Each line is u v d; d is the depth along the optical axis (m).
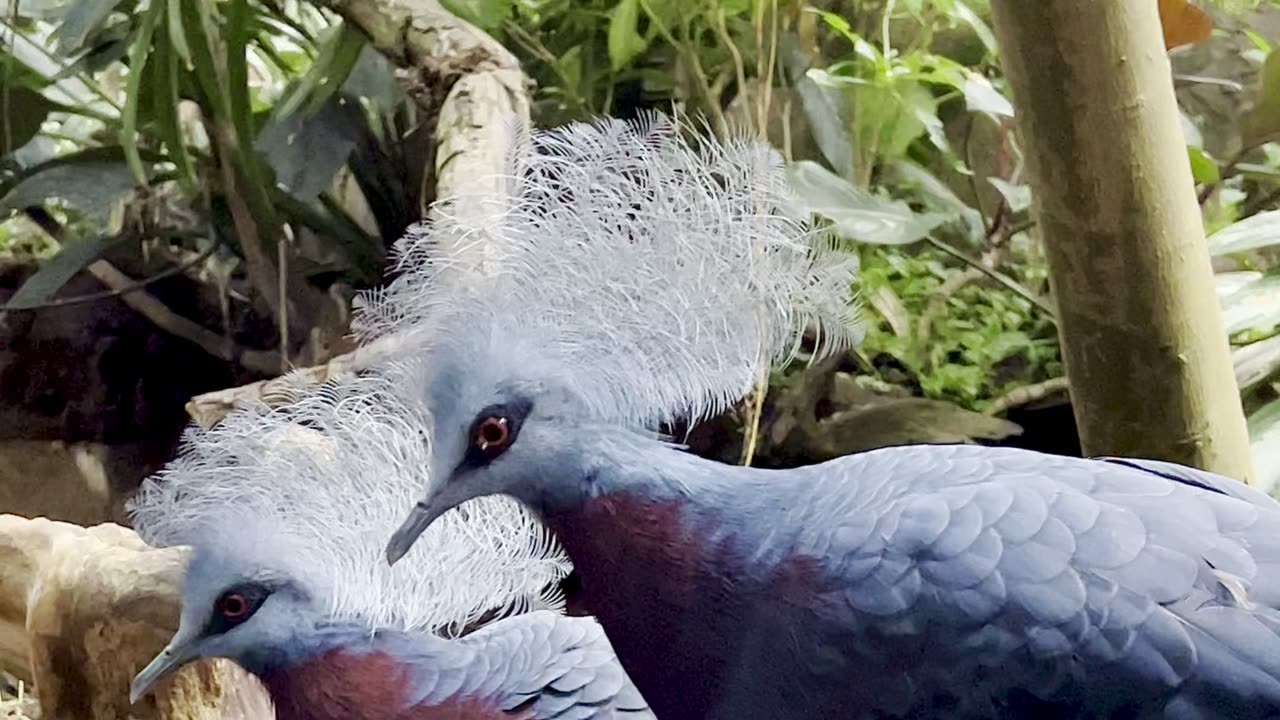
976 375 1.91
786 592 1.05
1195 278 1.22
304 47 2.20
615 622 1.07
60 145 2.71
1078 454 1.91
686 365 1.07
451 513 1.14
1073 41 1.17
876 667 1.04
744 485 1.07
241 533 1.13
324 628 1.14
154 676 1.13
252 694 1.28
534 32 2.04
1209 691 1.02
